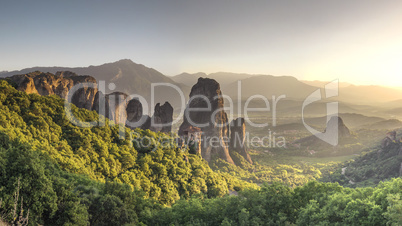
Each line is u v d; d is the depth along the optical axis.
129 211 51.06
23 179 37.78
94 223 46.38
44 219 40.41
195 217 50.97
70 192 44.28
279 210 47.81
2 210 34.25
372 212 37.25
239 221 44.88
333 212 40.69
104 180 75.81
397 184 41.81
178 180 101.81
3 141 48.03
